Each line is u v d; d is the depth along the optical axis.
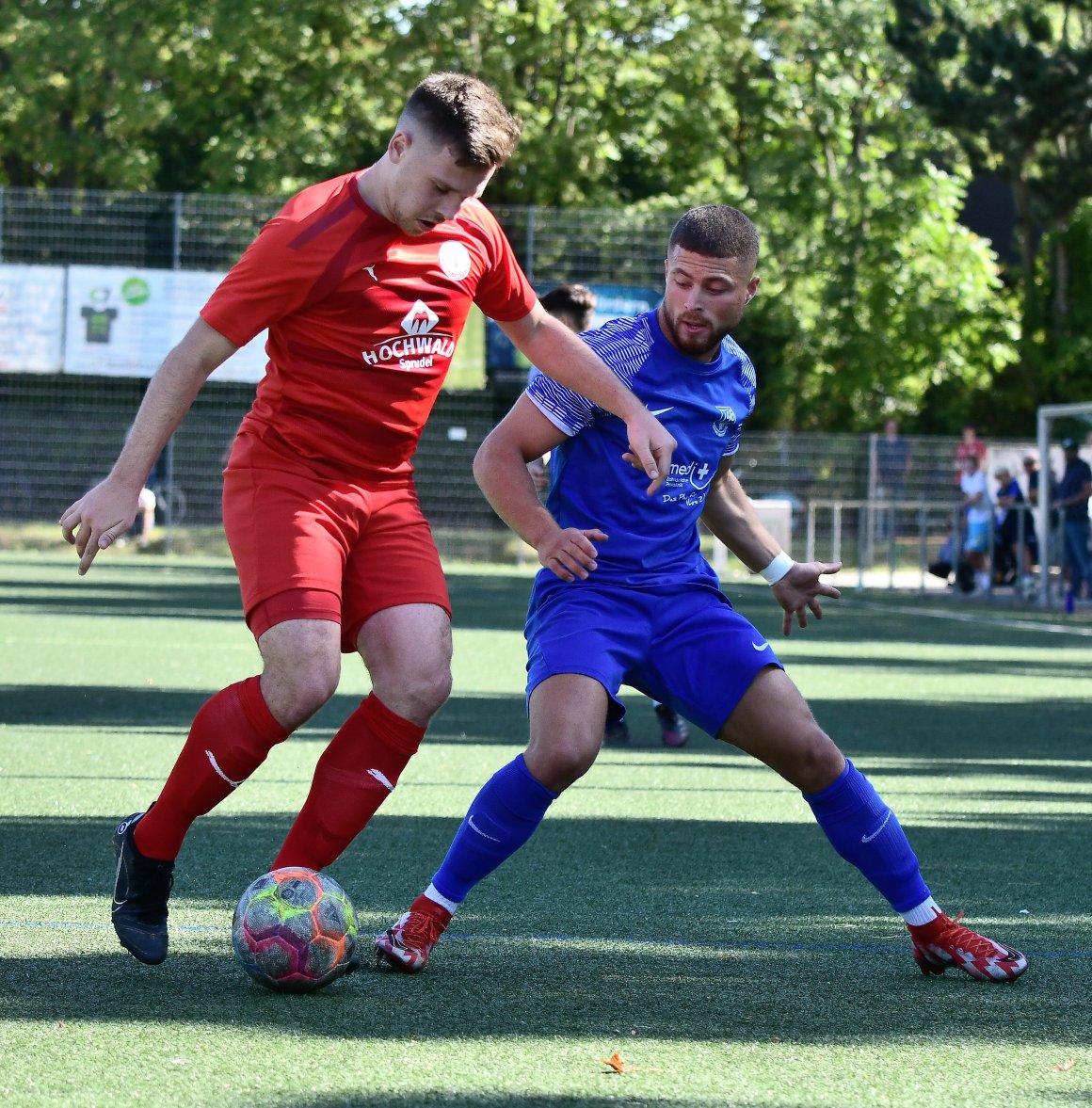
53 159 113.31
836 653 43.97
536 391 12.45
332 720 27.84
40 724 25.92
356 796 11.83
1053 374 121.94
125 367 83.00
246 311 11.25
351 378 11.59
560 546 11.98
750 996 11.23
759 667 12.10
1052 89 76.38
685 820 18.95
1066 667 40.72
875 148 119.50
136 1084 8.96
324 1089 8.93
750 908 14.18
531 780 11.70
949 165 122.12
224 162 108.06
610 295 85.50
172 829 11.57
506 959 12.15
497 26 107.38
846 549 86.31
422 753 24.00
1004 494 73.44
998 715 30.28
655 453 11.90
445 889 11.88
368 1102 8.72
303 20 107.00
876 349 113.75
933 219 116.31
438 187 11.15
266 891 11.03
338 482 11.73
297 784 20.73
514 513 12.20
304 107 108.56
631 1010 10.77
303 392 11.60
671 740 26.17
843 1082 9.32
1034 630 54.22
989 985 11.72
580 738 11.71
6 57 114.12
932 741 26.55
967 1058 9.85
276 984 10.88
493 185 109.81
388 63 108.25
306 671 11.25
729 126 123.81
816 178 113.00
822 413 116.31
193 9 110.19
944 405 122.88
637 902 14.34
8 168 119.19
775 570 13.48
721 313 12.29
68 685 31.17
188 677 32.94
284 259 11.27
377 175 11.43
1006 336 119.50
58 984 11.08
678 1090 9.08
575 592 12.38
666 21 114.69
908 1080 9.40
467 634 46.00
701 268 12.22
